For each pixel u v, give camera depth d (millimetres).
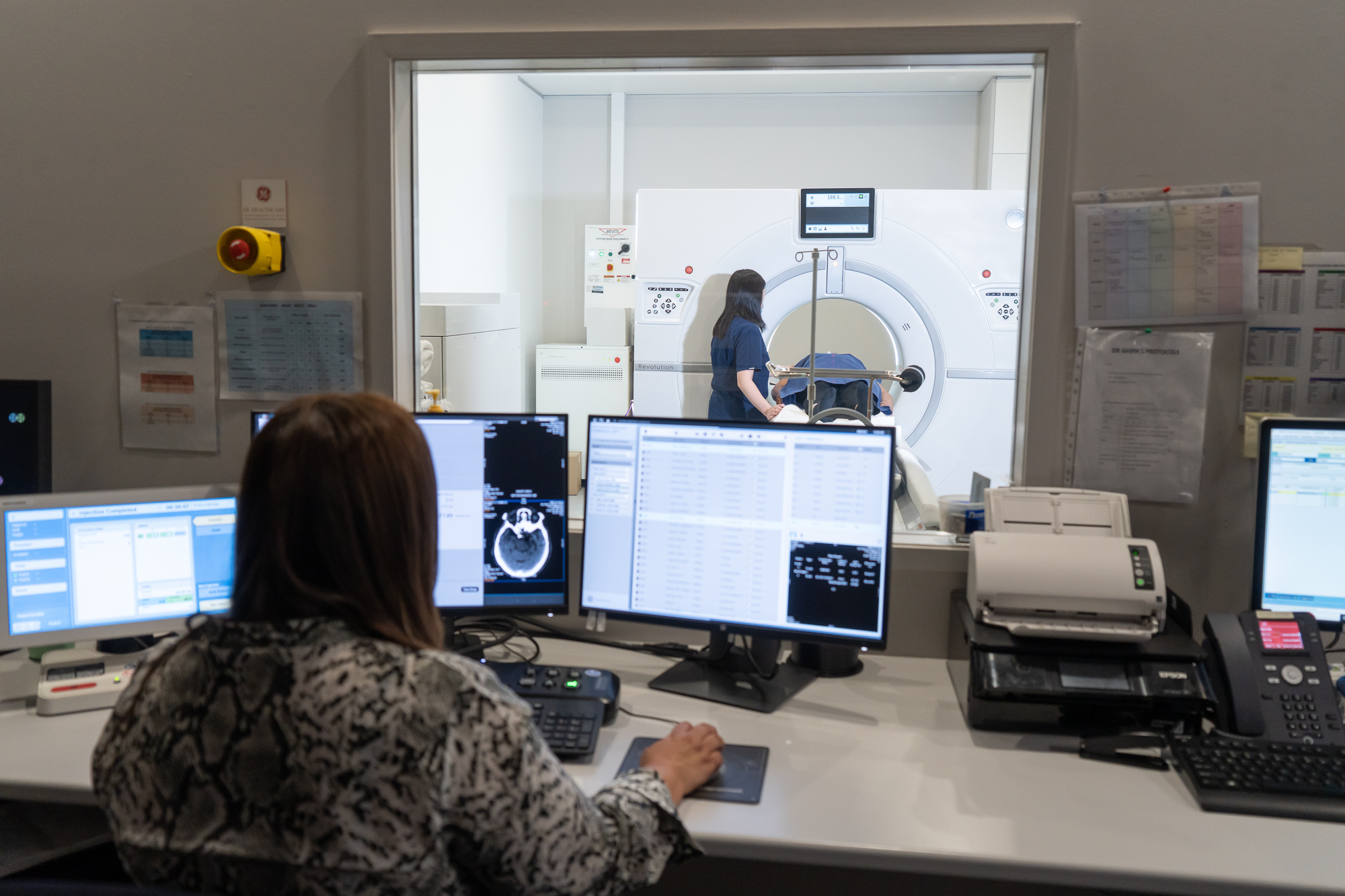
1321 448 1497
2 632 1481
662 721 1450
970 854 1085
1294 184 1628
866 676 1668
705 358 3852
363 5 1797
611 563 1604
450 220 3873
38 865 1476
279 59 1836
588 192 5117
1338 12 1579
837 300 3797
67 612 1523
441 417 1614
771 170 5008
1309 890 1029
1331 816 1167
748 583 1525
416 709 778
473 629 1837
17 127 1927
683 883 1714
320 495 809
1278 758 1257
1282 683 1366
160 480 1989
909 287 3717
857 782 1261
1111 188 1666
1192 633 1605
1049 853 1088
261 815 773
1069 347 1717
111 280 1946
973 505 1800
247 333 1914
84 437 1998
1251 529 1706
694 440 1549
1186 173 1646
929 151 4918
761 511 1515
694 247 3809
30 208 1947
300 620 809
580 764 1293
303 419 833
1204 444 1695
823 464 1481
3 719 1447
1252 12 1598
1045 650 1404
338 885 766
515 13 1755
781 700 1522
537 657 1723
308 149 1851
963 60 1703
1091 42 1631
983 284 3701
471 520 1625
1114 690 1368
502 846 810
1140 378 1692
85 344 1972
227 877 785
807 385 3717
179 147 1890
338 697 772
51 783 1235
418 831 770
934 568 1749
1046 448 1735
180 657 833
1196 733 1370
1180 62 1621
